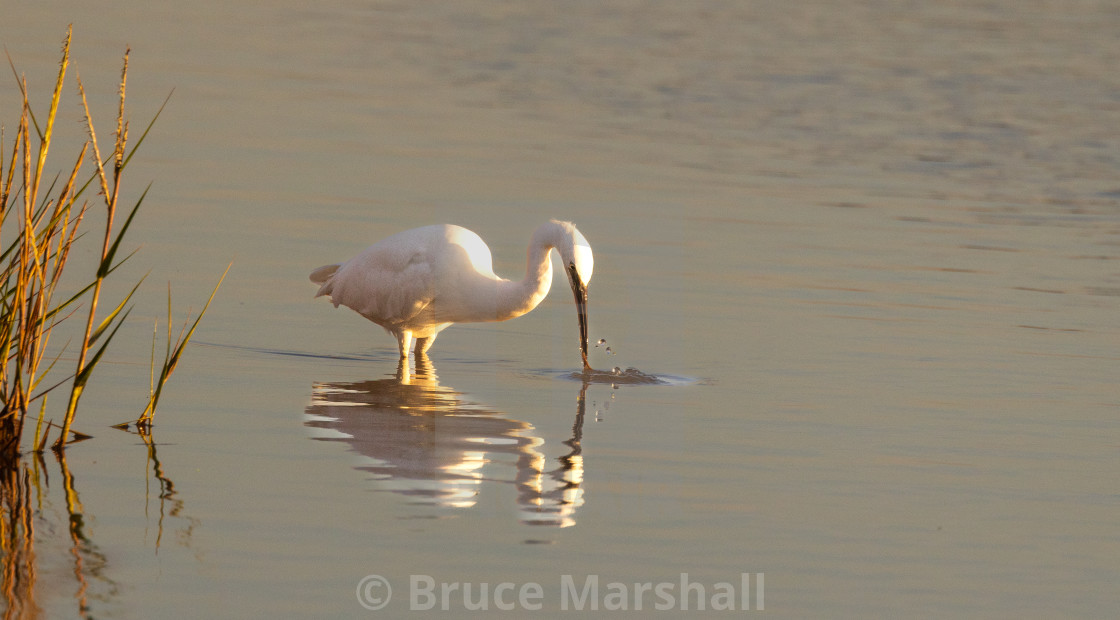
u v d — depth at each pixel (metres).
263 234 16.59
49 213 15.18
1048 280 16.25
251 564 7.64
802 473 9.65
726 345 13.17
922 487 9.45
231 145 21.17
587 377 12.20
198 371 11.73
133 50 28.45
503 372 12.41
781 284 15.54
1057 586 7.86
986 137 25.36
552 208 15.15
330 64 29.22
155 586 7.30
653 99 27.73
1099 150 24.53
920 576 7.92
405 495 8.86
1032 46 35.88
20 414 9.38
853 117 26.83
